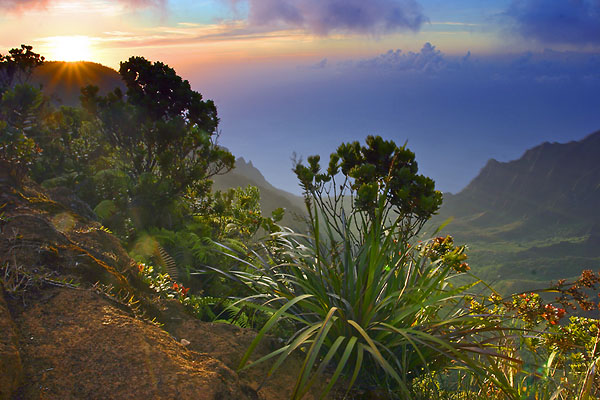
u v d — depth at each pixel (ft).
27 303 7.50
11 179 13.48
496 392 10.58
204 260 19.58
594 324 11.51
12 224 9.92
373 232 11.59
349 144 16.67
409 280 11.60
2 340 6.01
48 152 24.45
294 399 7.27
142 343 7.30
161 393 6.37
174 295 13.82
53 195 17.44
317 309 10.52
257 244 16.94
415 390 10.46
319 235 11.73
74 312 7.65
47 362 6.30
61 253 9.64
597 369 10.61
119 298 9.31
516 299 12.38
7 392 5.41
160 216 22.56
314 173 15.98
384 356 10.19
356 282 10.81
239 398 7.26
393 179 14.79
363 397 9.45
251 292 13.61
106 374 6.41
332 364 10.67
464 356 8.77
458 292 10.25
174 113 27.50
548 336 11.97
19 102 19.66
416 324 11.54
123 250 13.52
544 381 10.44
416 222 14.37
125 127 25.36
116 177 23.15
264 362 10.00
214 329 11.01
